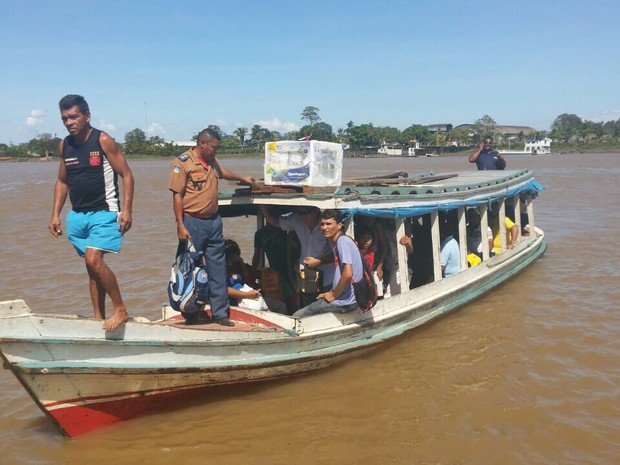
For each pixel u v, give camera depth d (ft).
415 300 26.91
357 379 22.45
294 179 22.65
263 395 21.25
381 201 23.93
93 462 17.21
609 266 38.52
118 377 17.76
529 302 31.19
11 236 54.08
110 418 18.66
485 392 21.11
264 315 22.12
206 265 21.21
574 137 438.40
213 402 20.68
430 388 21.58
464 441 18.02
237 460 17.26
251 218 66.39
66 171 17.80
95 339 17.03
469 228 34.96
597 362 23.34
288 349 21.57
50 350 16.46
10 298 33.47
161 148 375.25
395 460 17.13
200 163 20.25
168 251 46.19
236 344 19.90
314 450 17.72
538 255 40.24
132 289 34.96
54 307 31.78
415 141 416.67
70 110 17.10
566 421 18.92
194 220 20.35
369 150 423.64
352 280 22.00
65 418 17.74
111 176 17.93
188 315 21.26
